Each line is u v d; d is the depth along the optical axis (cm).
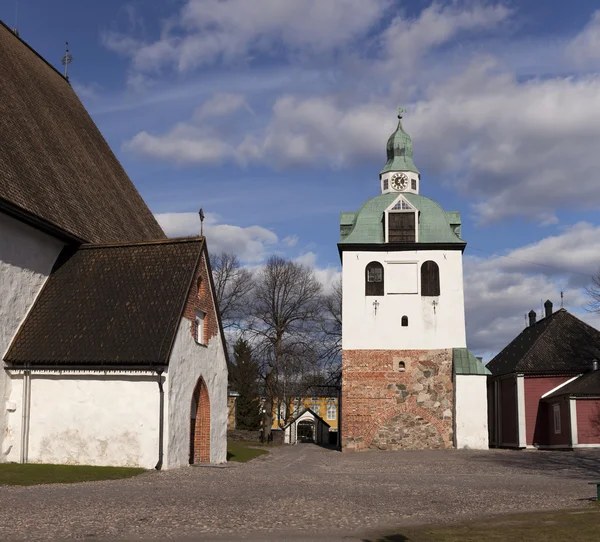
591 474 2714
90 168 3916
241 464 3341
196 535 1254
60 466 2542
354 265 4891
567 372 4888
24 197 2870
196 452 3173
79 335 2753
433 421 4653
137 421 2627
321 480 2397
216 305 3344
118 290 2914
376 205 5066
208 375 3194
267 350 6531
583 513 1537
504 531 1321
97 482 2164
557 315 5369
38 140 3406
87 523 1330
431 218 4941
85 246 3147
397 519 1489
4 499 1644
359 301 4838
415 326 4778
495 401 5509
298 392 6950
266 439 6725
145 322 2753
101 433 2642
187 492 1888
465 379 4609
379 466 3297
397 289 4838
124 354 2650
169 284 2889
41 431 2678
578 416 4459
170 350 2658
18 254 2830
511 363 5331
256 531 1309
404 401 4697
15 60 3759
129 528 1296
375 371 4744
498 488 2134
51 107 3900
